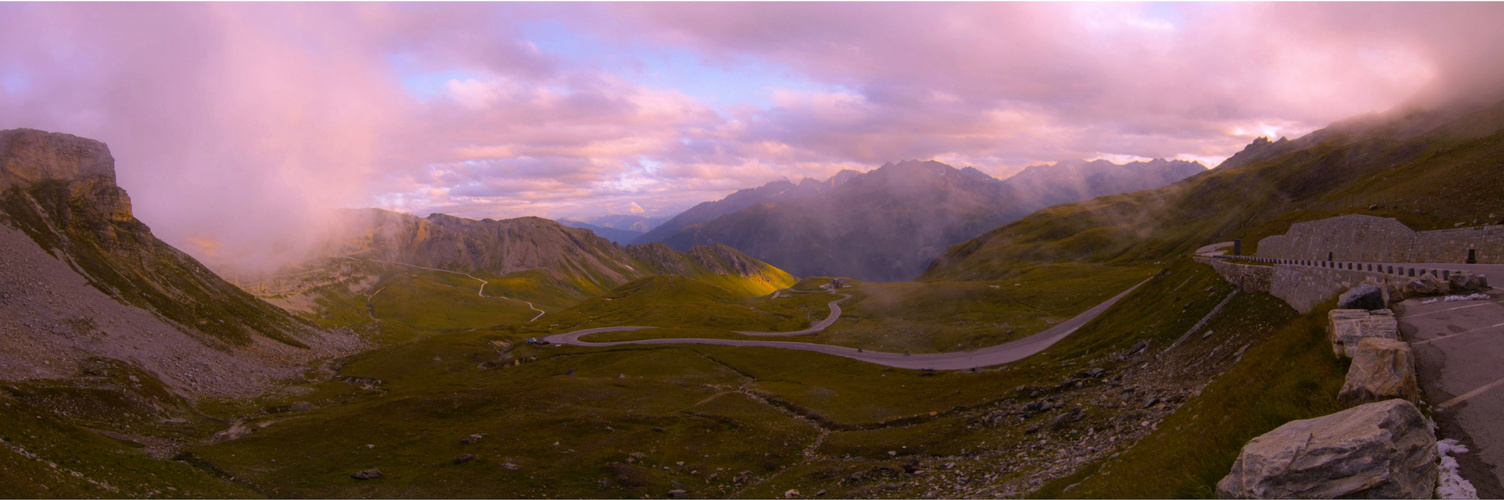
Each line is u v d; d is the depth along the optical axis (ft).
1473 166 285.23
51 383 244.22
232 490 184.24
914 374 375.66
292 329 535.19
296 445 241.76
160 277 462.19
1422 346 84.28
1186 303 268.62
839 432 256.32
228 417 293.64
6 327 285.64
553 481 207.31
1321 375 83.05
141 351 334.03
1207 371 175.73
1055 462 145.28
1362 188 443.32
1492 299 100.22
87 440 183.83
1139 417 154.40
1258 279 214.90
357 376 453.99
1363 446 53.36
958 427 223.30
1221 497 63.77
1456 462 57.36
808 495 181.98
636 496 196.44
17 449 142.92
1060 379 253.24
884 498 163.43
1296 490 54.08
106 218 479.41
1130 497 82.33
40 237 396.16
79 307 340.39
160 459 197.06
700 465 222.69
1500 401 65.51
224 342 424.05
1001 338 472.85
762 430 264.11
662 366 470.80
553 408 313.94
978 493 140.67
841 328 630.74
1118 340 284.61
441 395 329.72
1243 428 79.30
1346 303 107.04
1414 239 211.20
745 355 504.43
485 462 222.89
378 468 215.10
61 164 483.10
